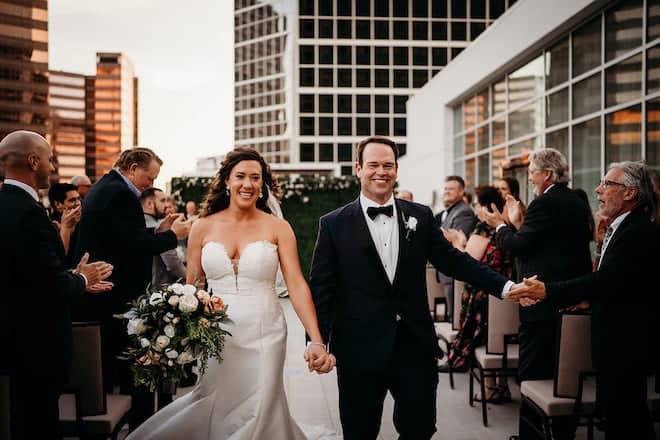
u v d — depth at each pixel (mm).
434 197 14609
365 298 2594
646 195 2650
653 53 5949
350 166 55406
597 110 7234
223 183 2941
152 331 2578
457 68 12836
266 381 2771
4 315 2406
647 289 2594
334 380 5148
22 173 2506
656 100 5895
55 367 2502
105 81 96875
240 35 74188
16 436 2400
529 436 3398
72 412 2898
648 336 2588
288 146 69875
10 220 2404
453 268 2818
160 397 3986
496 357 3930
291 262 2885
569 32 7953
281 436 2801
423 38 55125
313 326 2643
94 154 96188
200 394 2934
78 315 3535
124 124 97875
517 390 4781
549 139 8773
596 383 2883
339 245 2650
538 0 8336
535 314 3391
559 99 8398
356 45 55156
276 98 70875
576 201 3383
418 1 55094
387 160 2639
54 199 4641
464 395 4637
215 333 2566
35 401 2480
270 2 70750
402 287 2604
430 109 15461
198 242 2922
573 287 2693
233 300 2818
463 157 13461
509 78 10477
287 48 69312
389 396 4668
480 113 12219
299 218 10422
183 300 2518
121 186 3570
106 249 3516
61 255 2600
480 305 4457
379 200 2703
